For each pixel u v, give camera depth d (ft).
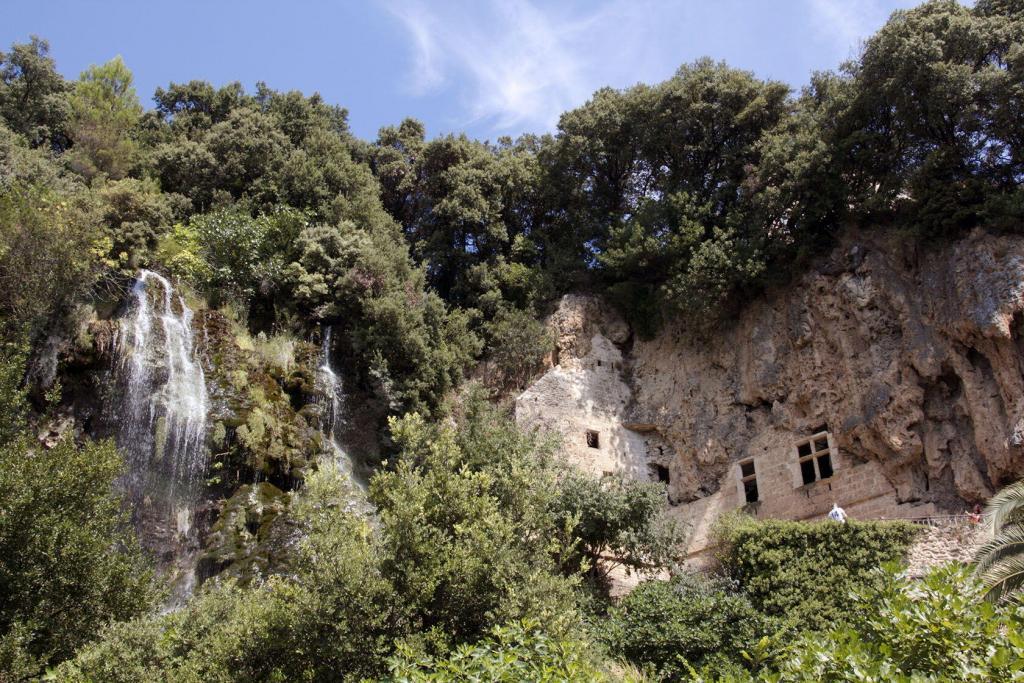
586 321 103.81
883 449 78.02
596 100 118.83
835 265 88.43
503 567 42.47
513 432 78.48
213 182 110.83
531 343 100.83
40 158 97.55
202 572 67.77
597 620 61.36
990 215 77.77
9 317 73.46
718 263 92.43
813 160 90.33
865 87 89.04
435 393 93.30
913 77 84.43
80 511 49.62
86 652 41.75
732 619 58.85
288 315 94.22
